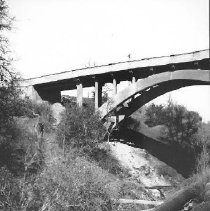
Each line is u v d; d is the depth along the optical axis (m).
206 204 15.98
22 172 16.91
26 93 24.91
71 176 15.35
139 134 28.92
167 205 16.47
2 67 17.48
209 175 20.11
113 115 25.33
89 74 24.69
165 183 27.75
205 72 20.78
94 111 23.62
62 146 21.14
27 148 18.80
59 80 25.86
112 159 25.62
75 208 14.73
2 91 18.05
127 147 30.19
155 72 23.56
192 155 29.05
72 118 22.17
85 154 21.50
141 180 25.83
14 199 13.83
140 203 17.83
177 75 21.78
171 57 22.02
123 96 23.81
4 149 18.00
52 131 22.97
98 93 25.28
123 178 23.55
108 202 16.56
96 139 22.36
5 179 14.44
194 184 18.77
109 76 25.17
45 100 27.94
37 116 22.88
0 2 17.09
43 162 18.27
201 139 29.39
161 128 31.45
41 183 14.87
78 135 21.83
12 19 17.55
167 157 30.14
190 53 21.36
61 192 14.42
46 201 13.91
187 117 31.52
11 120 19.27
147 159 30.42
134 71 23.67
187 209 17.05
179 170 29.55
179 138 30.44
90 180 15.97
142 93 25.11
